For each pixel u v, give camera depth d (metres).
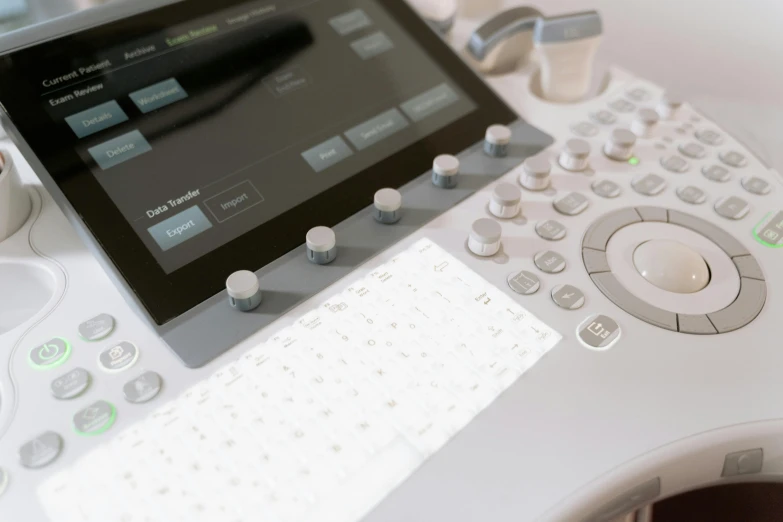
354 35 0.55
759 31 0.63
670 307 0.42
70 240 0.44
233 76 0.49
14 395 0.35
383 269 0.43
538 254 0.44
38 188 0.47
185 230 0.42
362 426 0.35
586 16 0.58
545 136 0.55
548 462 0.34
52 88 0.43
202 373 0.37
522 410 0.36
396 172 0.50
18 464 0.33
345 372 0.37
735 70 0.67
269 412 0.35
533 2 0.74
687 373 0.38
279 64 0.51
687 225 0.47
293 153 0.48
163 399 0.36
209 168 0.45
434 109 0.54
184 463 0.33
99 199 0.41
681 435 0.36
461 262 0.44
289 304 0.41
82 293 0.40
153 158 0.44
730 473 0.38
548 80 0.60
